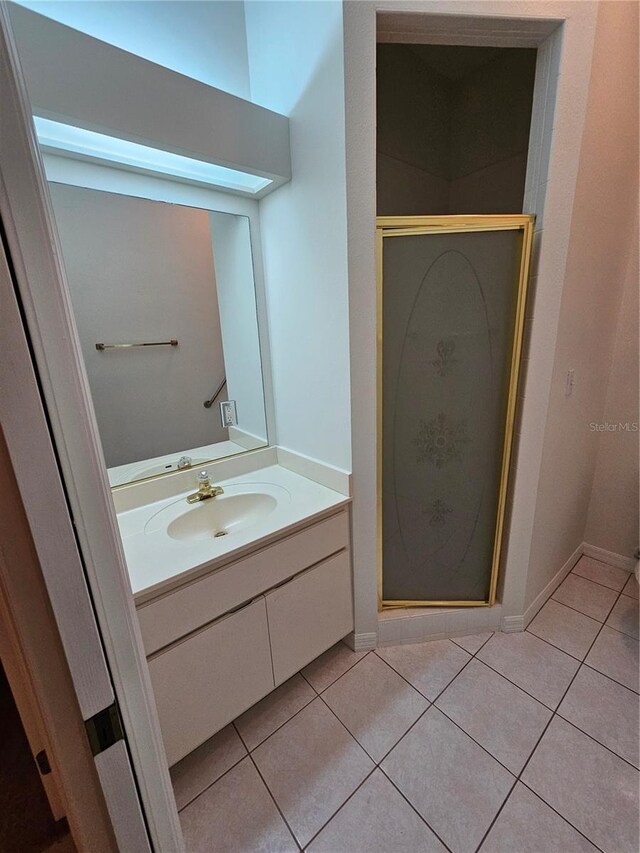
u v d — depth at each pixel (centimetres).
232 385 170
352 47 108
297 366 160
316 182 129
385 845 102
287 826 107
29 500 37
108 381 140
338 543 147
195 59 137
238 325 167
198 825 108
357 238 122
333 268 130
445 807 109
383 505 155
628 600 191
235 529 151
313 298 142
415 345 138
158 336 149
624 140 147
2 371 35
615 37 125
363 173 117
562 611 185
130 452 148
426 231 127
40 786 119
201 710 116
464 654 162
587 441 196
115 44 121
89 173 124
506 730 129
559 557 198
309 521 134
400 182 183
